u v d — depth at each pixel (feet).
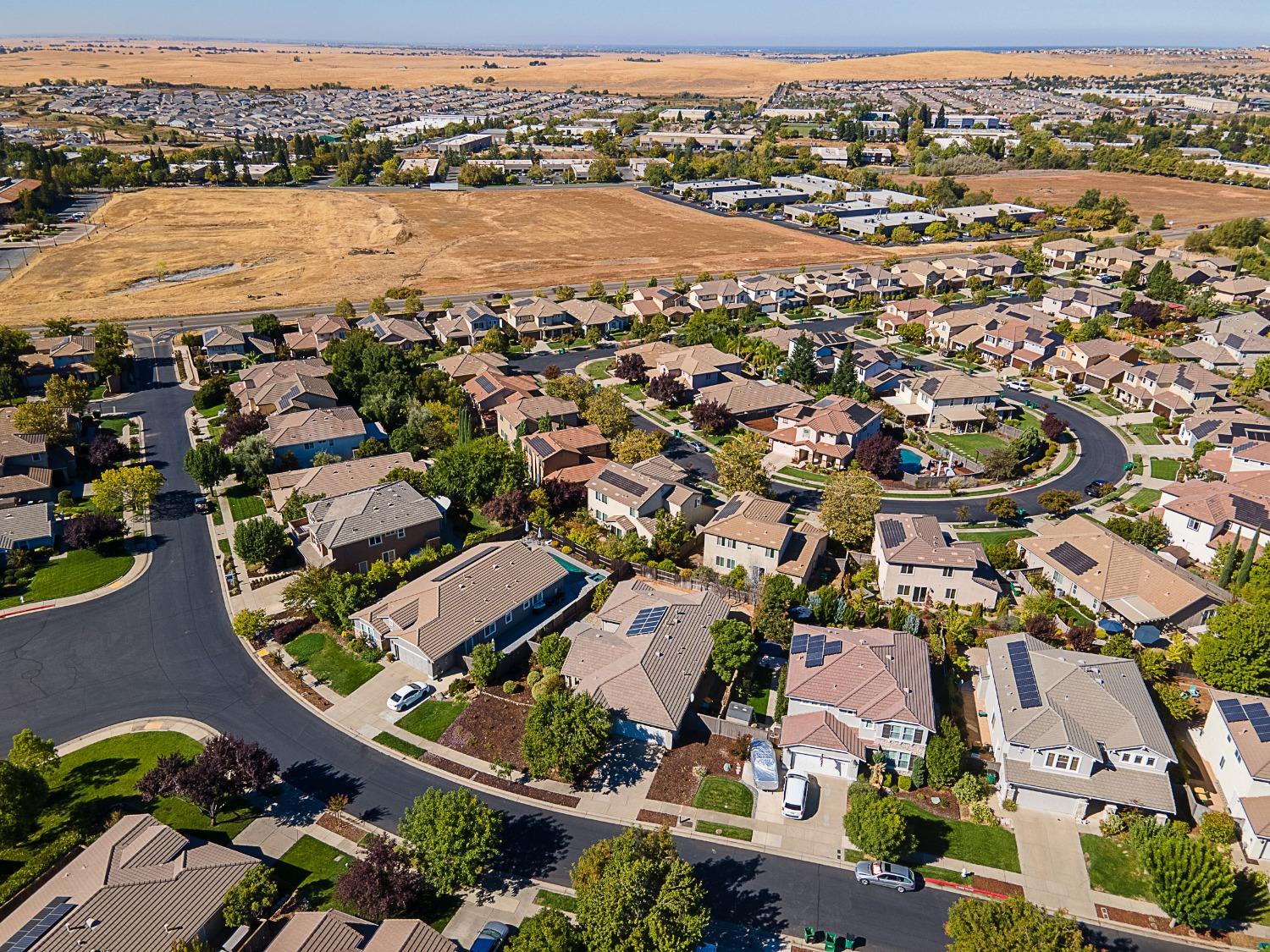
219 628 237.66
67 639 231.71
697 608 228.63
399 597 231.09
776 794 181.47
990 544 277.44
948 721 181.68
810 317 540.93
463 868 152.87
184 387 419.74
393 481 299.17
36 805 166.71
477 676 210.18
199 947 135.64
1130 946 148.56
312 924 140.87
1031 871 162.81
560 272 650.84
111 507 280.51
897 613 229.04
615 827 173.06
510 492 285.84
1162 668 205.05
